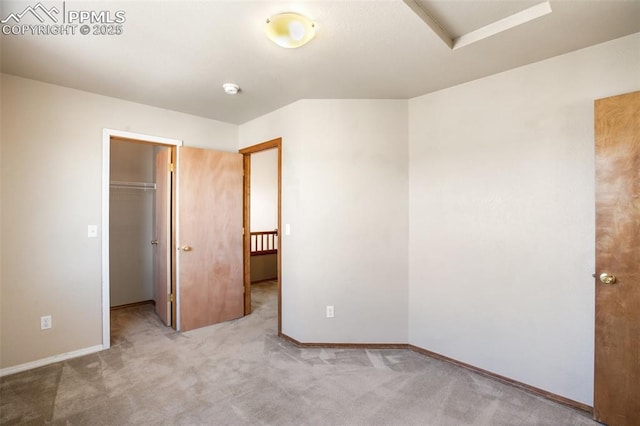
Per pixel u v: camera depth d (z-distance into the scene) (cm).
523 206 218
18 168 240
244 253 378
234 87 257
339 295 283
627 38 180
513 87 222
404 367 245
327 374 233
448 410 191
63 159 260
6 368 233
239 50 200
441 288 260
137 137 300
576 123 197
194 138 340
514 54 203
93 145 275
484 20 179
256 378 227
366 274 282
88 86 260
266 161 632
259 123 344
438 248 262
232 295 358
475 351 240
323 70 227
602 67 188
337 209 283
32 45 194
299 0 151
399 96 276
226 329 327
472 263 242
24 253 242
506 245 225
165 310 338
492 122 232
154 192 421
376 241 282
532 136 214
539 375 210
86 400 199
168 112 321
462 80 242
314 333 283
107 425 176
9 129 236
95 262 275
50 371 237
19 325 239
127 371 237
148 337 304
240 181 365
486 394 209
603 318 179
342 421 180
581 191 196
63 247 259
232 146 374
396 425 177
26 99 243
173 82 251
